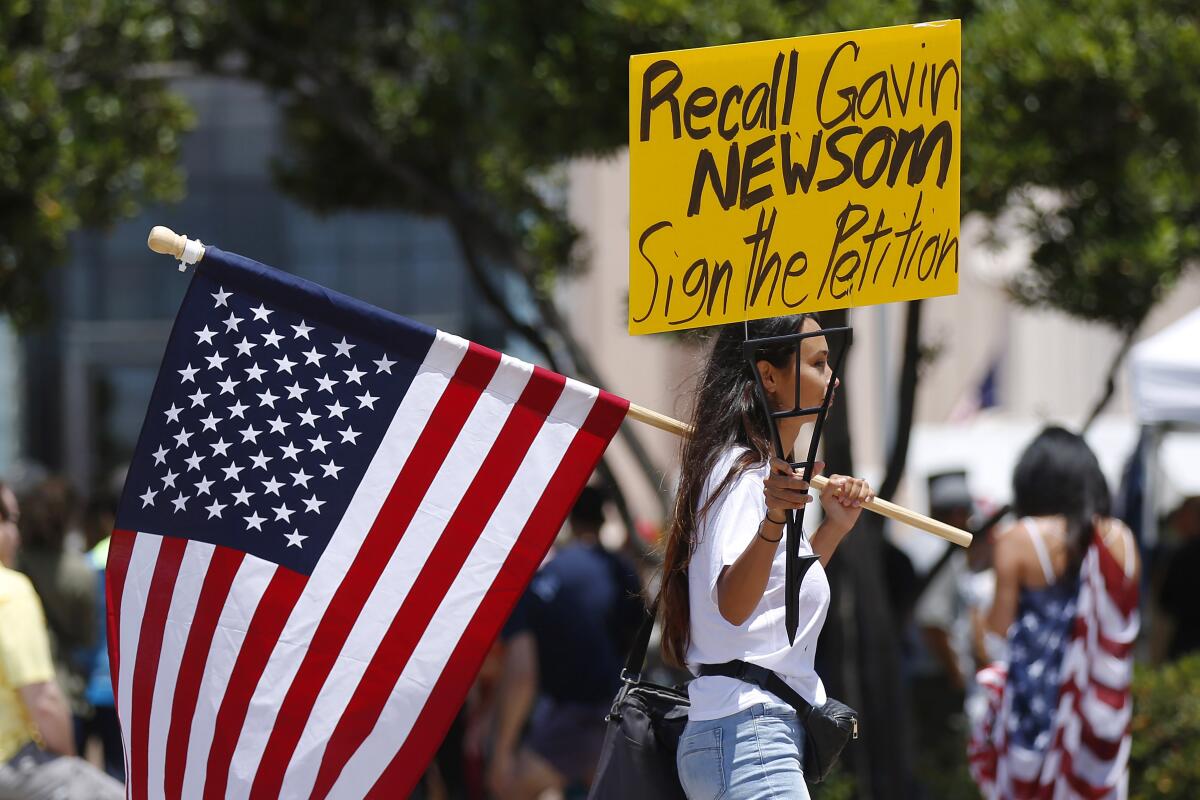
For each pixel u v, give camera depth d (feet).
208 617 28.60
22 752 37.58
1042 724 41.34
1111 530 41.78
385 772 28.53
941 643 64.08
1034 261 58.65
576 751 56.44
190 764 28.50
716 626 25.82
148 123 71.67
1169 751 50.14
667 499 59.57
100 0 66.69
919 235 28.02
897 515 26.53
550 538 28.78
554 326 67.05
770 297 26.76
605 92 50.44
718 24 48.08
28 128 60.59
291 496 28.73
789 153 26.96
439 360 28.86
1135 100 49.42
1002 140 47.93
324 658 28.50
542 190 73.41
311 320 28.86
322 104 70.54
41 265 66.23
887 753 51.70
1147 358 63.00
